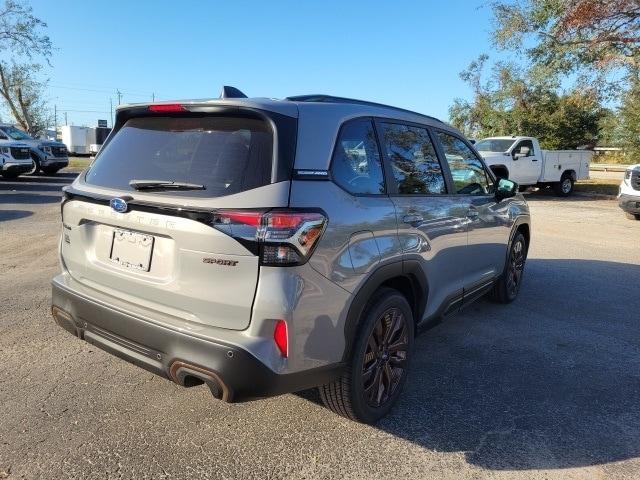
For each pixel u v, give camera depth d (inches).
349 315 114.6
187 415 132.3
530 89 1331.2
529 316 217.8
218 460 115.1
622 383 158.6
